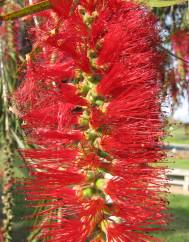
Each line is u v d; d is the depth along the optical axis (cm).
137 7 13
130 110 12
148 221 12
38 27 13
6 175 20
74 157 12
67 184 12
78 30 12
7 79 19
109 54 12
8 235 21
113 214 12
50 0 11
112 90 12
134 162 12
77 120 13
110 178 13
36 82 13
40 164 13
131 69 12
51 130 13
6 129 19
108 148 12
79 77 13
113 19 12
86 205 12
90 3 12
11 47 19
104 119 12
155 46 13
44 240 13
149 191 12
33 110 13
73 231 12
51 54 13
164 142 13
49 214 13
